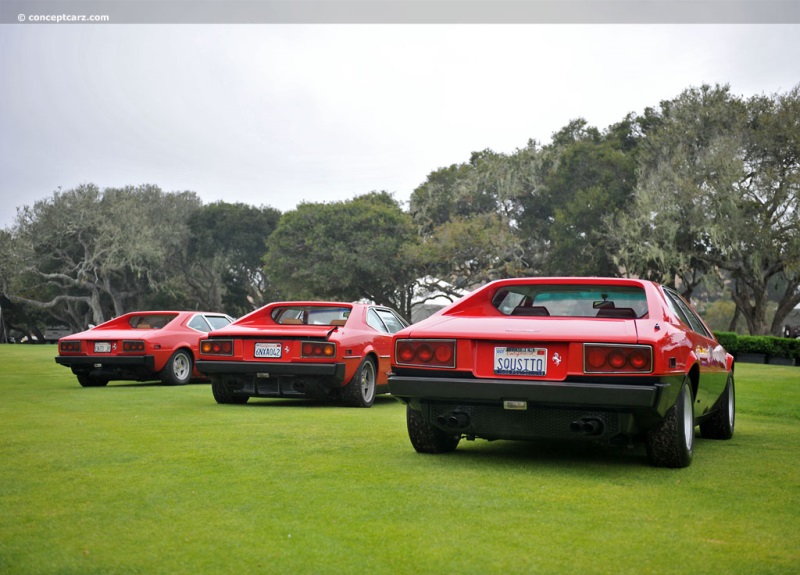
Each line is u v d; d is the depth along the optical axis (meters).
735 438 6.53
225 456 4.98
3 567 2.73
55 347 35.81
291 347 8.42
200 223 55.53
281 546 2.98
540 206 46.91
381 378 9.42
